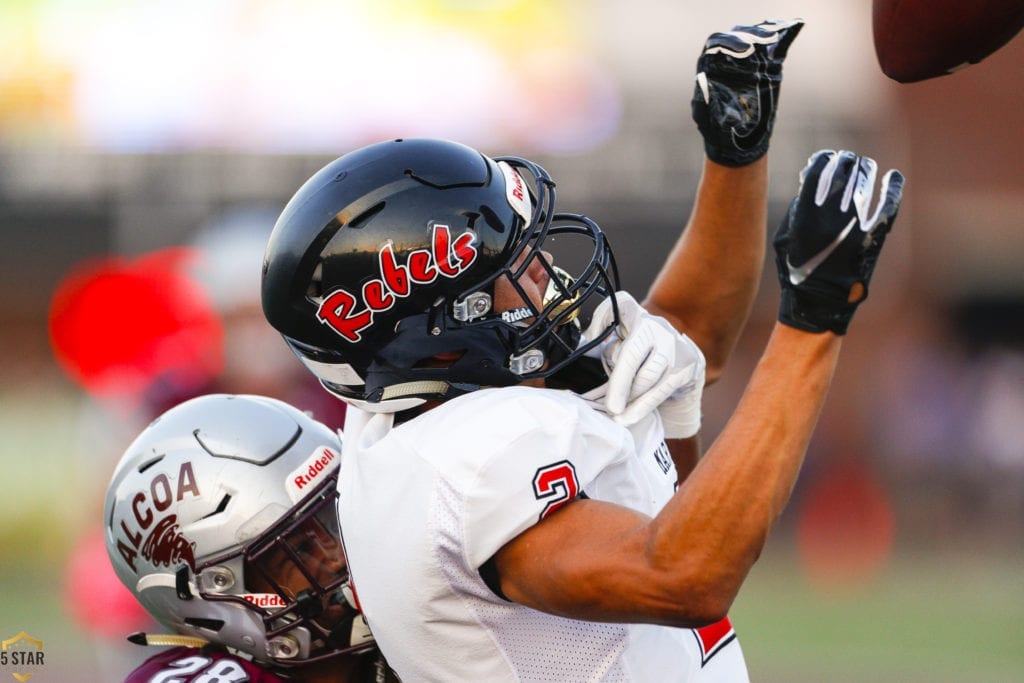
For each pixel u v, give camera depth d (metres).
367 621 6.84
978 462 39.06
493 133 42.66
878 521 35.72
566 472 6.23
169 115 43.16
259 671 7.61
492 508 6.17
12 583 27.28
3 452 39.72
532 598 6.21
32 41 43.28
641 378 7.11
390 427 7.09
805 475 38.47
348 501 6.86
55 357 45.12
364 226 6.76
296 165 42.66
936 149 44.66
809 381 5.88
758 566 31.45
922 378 42.09
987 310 45.12
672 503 5.85
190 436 7.72
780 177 42.56
